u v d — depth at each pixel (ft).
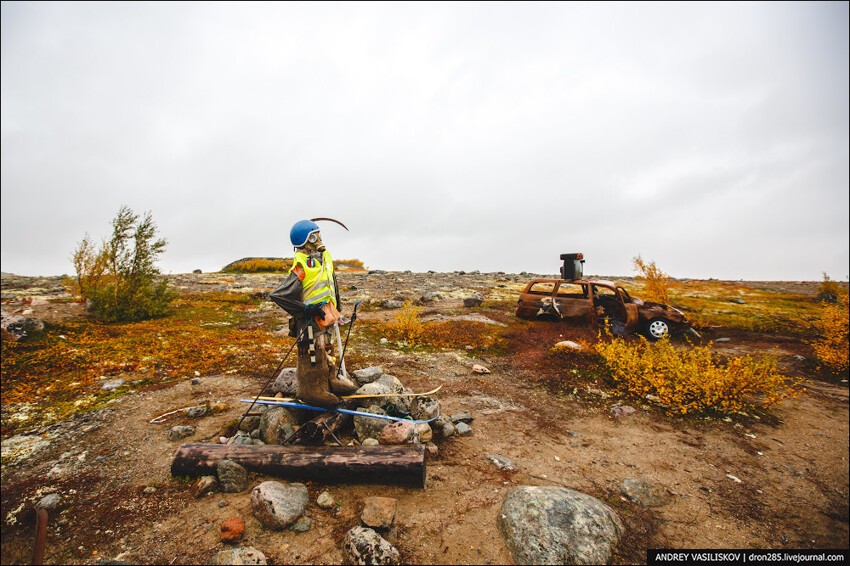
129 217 42.01
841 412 23.77
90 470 14.24
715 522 13.83
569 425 20.63
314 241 15.47
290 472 13.57
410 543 11.38
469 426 19.31
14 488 13.00
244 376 24.21
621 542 12.05
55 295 51.49
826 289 72.64
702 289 87.25
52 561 10.20
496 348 33.19
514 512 12.37
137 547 10.75
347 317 44.29
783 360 34.53
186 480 13.69
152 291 42.83
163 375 23.98
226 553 10.06
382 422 16.14
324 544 11.10
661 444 19.10
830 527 13.97
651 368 25.72
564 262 42.65
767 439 20.10
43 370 23.63
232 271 98.32
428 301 56.54
